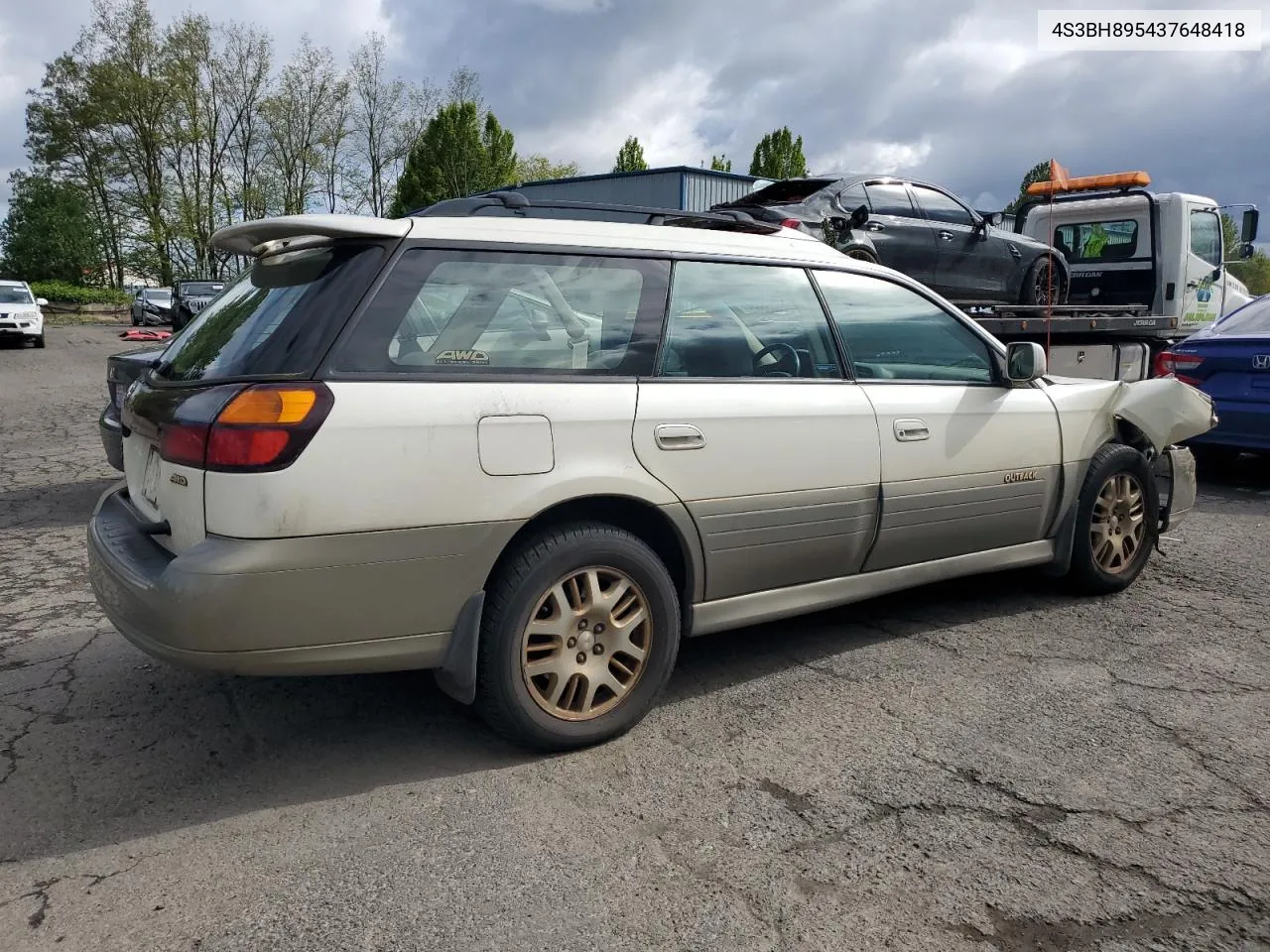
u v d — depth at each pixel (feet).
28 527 20.99
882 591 13.05
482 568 9.48
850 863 8.23
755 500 11.35
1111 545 15.65
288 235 9.87
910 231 29.68
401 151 151.84
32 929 7.34
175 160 159.94
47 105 157.58
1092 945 7.20
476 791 9.46
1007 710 11.34
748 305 11.90
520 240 10.32
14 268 165.48
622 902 7.70
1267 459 30.45
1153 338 32.71
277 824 8.86
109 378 19.84
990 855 8.36
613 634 10.38
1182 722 11.02
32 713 11.28
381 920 7.46
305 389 8.70
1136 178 36.68
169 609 8.46
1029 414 14.32
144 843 8.54
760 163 164.86
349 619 8.96
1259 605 15.42
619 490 10.21
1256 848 8.46
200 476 8.68
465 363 9.65
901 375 13.24
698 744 10.49
